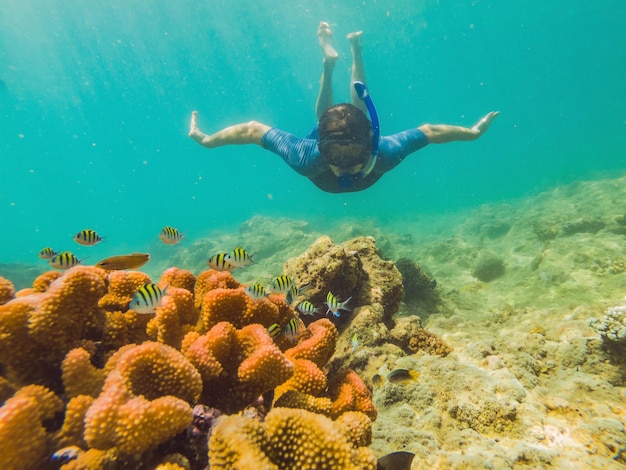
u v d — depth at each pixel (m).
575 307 5.54
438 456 2.66
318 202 47.38
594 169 26.58
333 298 3.75
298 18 50.66
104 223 64.69
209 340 1.83
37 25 46.50
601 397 3.30
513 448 2.71
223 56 68.94
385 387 3.49
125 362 1.53
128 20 47.50
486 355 4.15
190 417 1.49
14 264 17.33
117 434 1.33
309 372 2.01
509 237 14.26
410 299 8.32
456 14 62.12
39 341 1.82
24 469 1.38
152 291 2.03
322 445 1.45
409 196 44.41
